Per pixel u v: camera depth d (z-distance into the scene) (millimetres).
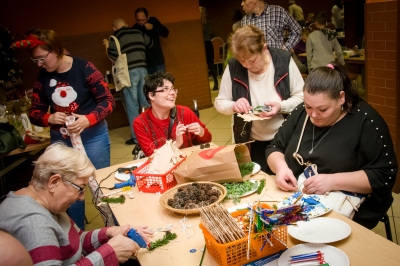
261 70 2643
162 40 6672
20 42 2559
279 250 1477
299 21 9328
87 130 2922
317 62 5707
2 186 4059
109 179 2412
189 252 1551
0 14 5609
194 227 1722
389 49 3289
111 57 5449
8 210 1430
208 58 8508
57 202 1545
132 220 1869
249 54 2465
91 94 2934
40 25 5844
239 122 2836
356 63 6047
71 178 1525
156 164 2168
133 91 5555
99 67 6324
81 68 2836
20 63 5793
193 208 1779
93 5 6105
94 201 2250
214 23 12516
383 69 3385
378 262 1355
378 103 3523
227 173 1996
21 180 4773
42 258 1358
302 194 1741
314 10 13391
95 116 2838
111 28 6293
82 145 2828
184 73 6984
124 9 6332
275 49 2695
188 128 2648
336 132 1935
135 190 2203
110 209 2039
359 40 8961
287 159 2141
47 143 3443
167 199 1926
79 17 6062
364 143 1868
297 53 7242
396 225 2943
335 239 1478
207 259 1493
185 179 2057
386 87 3398
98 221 3564
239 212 1610
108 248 1539
